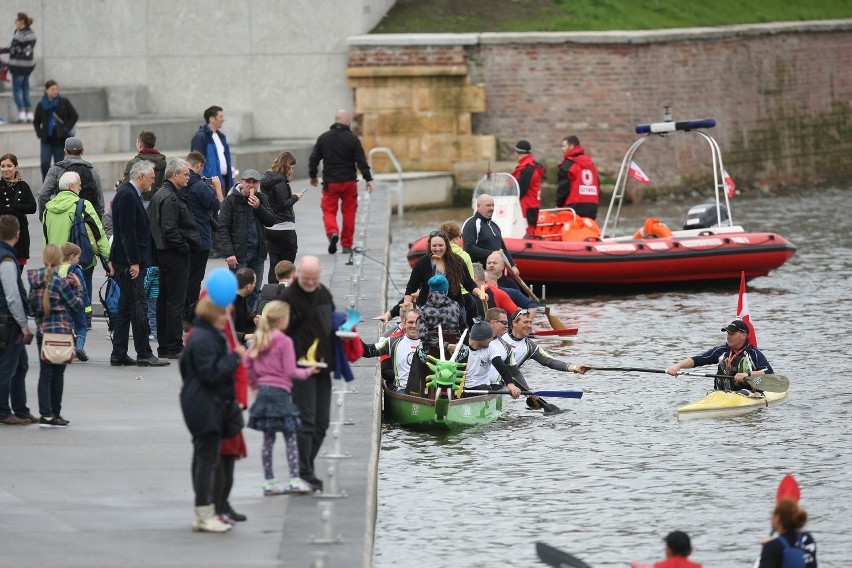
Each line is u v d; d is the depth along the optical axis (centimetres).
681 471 4941
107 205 10219
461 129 13438
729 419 5706
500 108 13488
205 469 3659
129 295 5819
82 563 3412
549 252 8700
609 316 8156
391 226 12019
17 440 4650
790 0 16225
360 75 13475
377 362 6069
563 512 4469
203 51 13825
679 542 3294
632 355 6975
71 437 4697
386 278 8200
